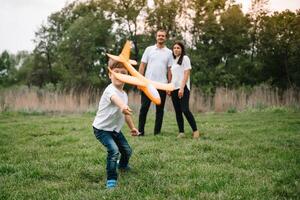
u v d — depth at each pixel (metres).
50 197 4.54
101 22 44.72
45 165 5.97
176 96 8.62
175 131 9.86
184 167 5.73
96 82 43.41
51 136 9.44
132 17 44.34
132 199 4.38
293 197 4.48
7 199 4.46
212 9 42.41
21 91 20.45
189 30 42.78
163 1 42.97
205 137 8.56
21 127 11.49
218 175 5.27
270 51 39.22
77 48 44.81
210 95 20.41
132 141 8.01
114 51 46.09
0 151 7.40
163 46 9.12
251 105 18.91
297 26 37.44
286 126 10.80
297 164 5.92
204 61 39.75
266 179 5.11
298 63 37.31
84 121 13.41
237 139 8.28
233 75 38.66
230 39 41.59
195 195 4.48
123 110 4.62
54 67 55.12
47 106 18.55
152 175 5.30
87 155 6.71
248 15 40.97
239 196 4.40
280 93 20.89
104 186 4.92
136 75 5.10
